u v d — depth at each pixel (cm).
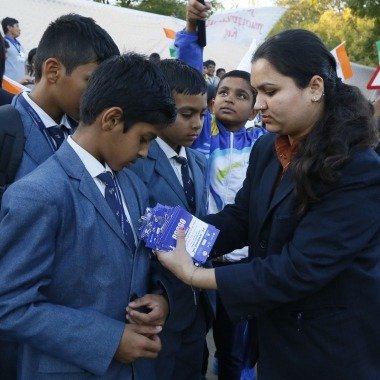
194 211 223
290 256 162
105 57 183
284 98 160
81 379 153
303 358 172
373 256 170
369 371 172
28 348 154
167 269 186
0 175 173
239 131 322
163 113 157
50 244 144
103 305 154
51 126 188
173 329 203
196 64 273
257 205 184
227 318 284
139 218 175
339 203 159
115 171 172
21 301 140
